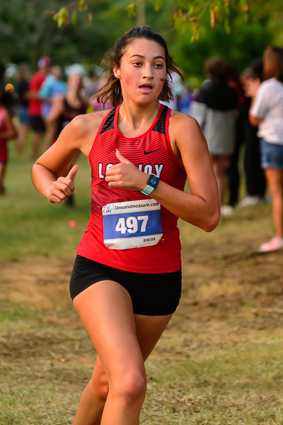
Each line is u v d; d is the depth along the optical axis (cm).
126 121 761
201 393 1058
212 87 2569
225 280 1844
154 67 748
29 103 5284
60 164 817
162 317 765
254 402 1016
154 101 756
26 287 1797
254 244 2322
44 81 5197
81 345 1323
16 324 1434
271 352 1253
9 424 920
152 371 1162
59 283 1858
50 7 11431
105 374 746
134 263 742
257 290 1727
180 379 1127
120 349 663
